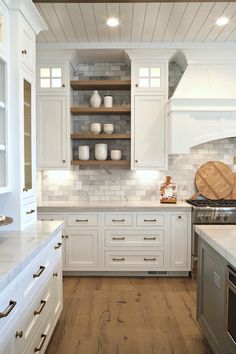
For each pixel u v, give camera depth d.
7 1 2.16
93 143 4.26
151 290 3.38
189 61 3.83
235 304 1.72
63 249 3.75
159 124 3.91
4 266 1.47
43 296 2.05
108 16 3.08
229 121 3.74
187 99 3.67
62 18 3.12
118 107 3.99
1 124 2.21
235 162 4.22
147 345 2.35
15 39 2.24
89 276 3.81
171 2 2.80
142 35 3.56
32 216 2.57
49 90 3.88
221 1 2.78
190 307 2.97
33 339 1.82
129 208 3.70
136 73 3.88
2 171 2.22
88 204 3.88
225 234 2.18
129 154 4.25
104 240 3.74
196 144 3.74
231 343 1.77
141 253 3.74
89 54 3.96
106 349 2.30
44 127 3.91
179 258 3.73
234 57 3.81
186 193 4.25
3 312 1.34
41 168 3.93
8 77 2.23
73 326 2.62
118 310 2.91
